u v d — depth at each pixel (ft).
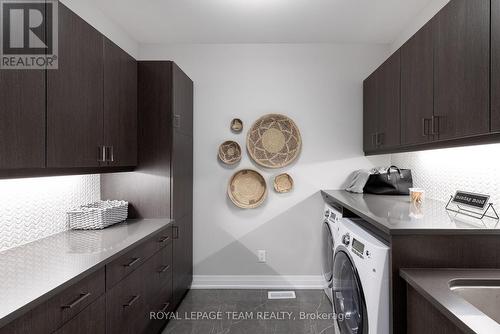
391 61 8.09
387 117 8.38
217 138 10.57
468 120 4.91
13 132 4.29
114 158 7.02
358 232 5.98
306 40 10.36
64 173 5.47
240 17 8.80
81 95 5.77
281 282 10.59
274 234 10.64
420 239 4.69
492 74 4.37
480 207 5.59
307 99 10.60
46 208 6.42
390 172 9.11
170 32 9.80
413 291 4.38
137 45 10.55
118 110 7.20
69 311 4.17
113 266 5.31
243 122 10.57
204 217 10.64
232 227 10.64
